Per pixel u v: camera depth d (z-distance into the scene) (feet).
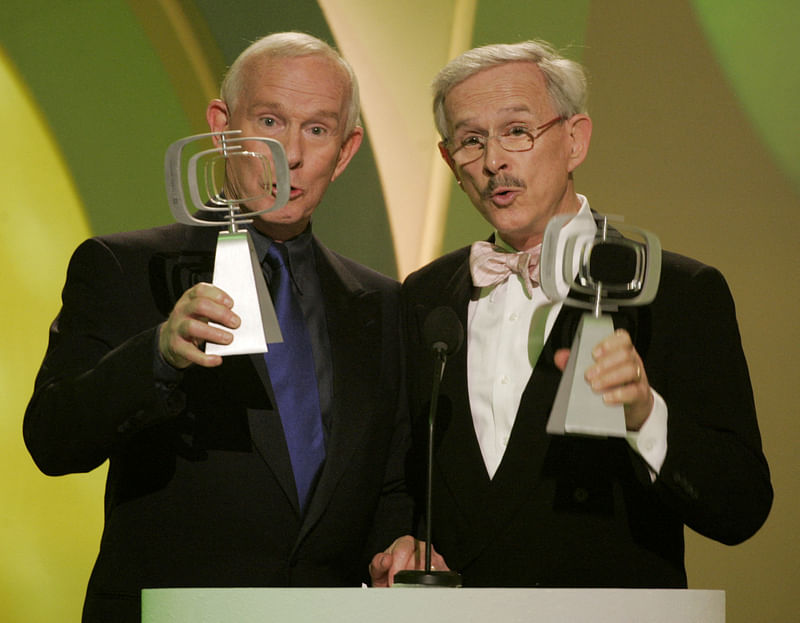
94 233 45.60
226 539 26.63
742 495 25.98
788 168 45.62
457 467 28.48
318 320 29.45
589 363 22.72
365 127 45.91
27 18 45.55
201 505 26.71
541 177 29.17
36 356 45.32
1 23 45.39
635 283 23.93
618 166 45.91
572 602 18.40
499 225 29.58
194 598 18.51
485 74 29.45
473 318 30.09
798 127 45.55
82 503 45.47
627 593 18.80
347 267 31.63
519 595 18.21
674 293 28.27
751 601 45.60
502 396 28.76
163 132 45.62
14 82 45.50
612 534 27.22
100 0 45.65
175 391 24.76
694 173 45.85
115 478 27.81
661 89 45.83
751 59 45.68
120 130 45.60
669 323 28.02
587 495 27.43
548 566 27.17
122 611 25.95
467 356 29.63
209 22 45.60
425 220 45.96
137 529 26.68
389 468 30.63
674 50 45.83
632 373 22.07
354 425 28.43
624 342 22.22
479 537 27.81
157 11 45.68
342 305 29.99
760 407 45.80
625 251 28.63
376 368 29.60
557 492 27.45
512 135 29.22
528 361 28.96
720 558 45.80
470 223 45.93
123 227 45.57
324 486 27.50
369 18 45.85
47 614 45.06
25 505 45.11
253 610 18.19
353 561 28.73
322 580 27.48
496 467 28.40
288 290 29.01
